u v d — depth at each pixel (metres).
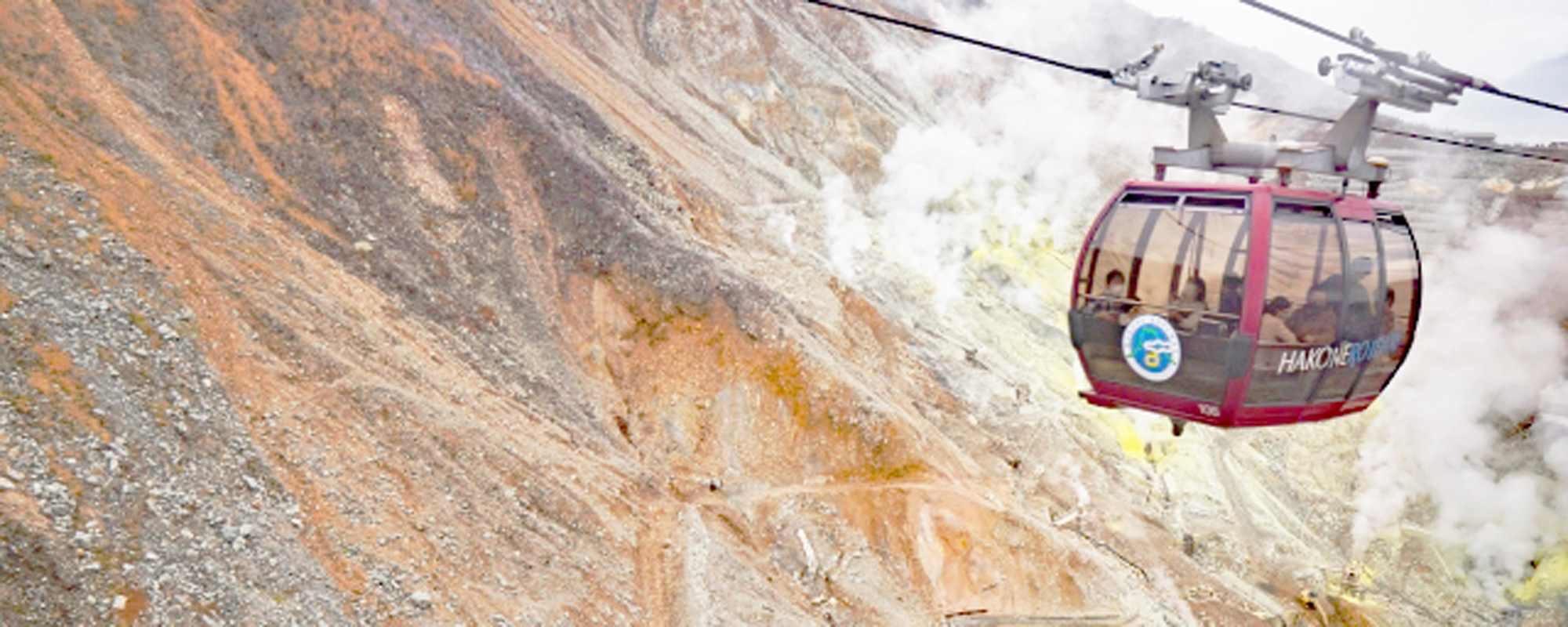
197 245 21.52
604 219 32.91
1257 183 10.81
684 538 25.73
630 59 49.38
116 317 18.14
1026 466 40.25
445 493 21.02
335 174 27.08
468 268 28.58
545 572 21.17
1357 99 10.47
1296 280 10.44
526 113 33.38
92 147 21.58
